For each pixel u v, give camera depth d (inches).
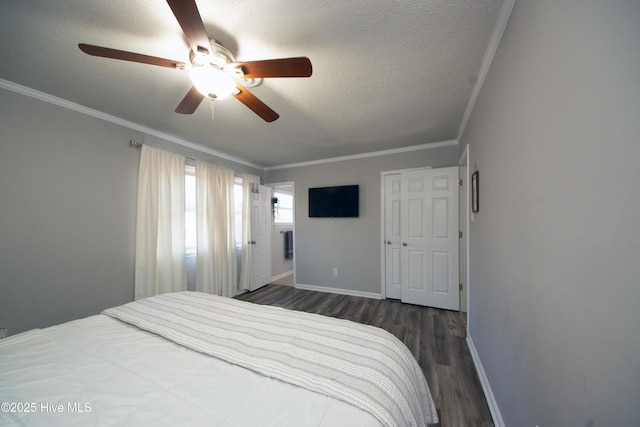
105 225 89.1
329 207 151.9
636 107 17.5
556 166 28.8
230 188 142.9
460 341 88.6
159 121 95.3
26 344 41.7
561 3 27.1
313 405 27.9
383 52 56.6
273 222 187.3
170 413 27.0
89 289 84.9
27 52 55.7
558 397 28.7
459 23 48.1
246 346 39.8
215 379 32.7
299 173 164.2
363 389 29.9
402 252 130.0
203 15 45.9
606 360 20.8
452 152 123.2
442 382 66.3
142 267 98.5
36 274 73.3
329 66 61.6
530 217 36.1
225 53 52.4
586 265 23.4
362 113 89.1
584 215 23.6
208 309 56.2
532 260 35.7
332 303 132.0
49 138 75.7
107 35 51.0
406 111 87.7
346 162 149.1
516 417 42.3
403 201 129.5
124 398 29.3
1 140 67.4
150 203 100.8
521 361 40.1
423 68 62.6
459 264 118.0
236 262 146.9
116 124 92.5
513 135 42.8
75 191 81.6
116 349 40.4
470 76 65.9
